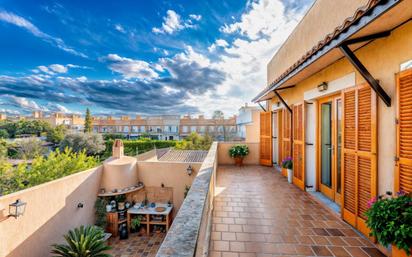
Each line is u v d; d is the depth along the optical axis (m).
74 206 7.53
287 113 6.49
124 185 9.54
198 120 37.88
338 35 2.57
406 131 2.37
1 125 30.59
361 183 3.13
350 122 3.40
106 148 26.66
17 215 5.11
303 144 5.20
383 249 2.69
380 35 2.64
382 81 2.73
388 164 2.67
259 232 3.25
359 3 3.54
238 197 4.81
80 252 5.98
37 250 5.86
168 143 25.30
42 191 6.12
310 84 4.90
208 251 2.75
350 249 2.80
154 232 9.19
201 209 2.00
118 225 9.02
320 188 4.89
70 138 23.94
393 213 2.14
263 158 8.62
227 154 9.09
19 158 19.25
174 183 9.95
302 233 3.21
